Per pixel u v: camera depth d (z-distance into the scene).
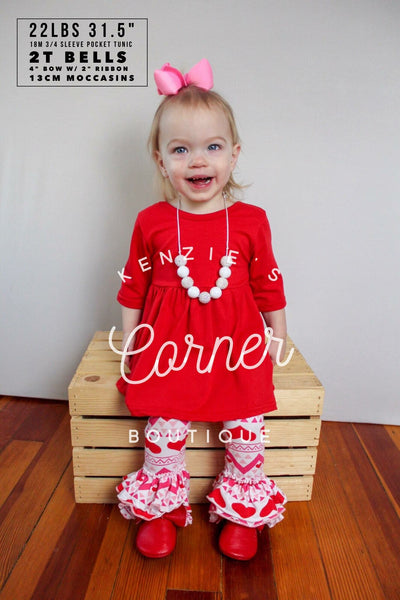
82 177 1.28
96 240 1.33
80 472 1.04
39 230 1.33
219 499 0.94
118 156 1.25
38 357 1.45
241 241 0.92
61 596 0.82
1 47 1.19
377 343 1.35
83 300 1.39
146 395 0.89
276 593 0.84
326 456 1.24
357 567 0.90
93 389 0.99
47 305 1.40
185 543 0.95
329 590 0.84
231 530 0.93
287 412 1.01
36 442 1.26
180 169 0.88
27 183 1.29
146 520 0.93
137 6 1.15
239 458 0.93
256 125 1.20
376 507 1.06
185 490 0.96
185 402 0.88
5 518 1.00
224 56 1.16
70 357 1.44
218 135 0.86
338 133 1.19
